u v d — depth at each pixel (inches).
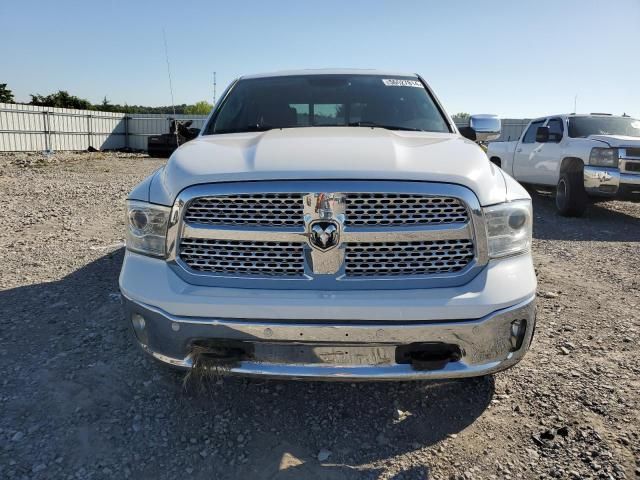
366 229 88.4
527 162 408.2
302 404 109.7
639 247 255.9
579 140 341.1
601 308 165.0
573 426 101.2
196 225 91.3
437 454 94.3
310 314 86.9
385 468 90.7
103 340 135.3
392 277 89.4
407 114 144.3
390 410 107.8
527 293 92.6
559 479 87.4
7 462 90.4
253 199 89.4
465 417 105.2
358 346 88.4
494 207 91.5
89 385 114.6
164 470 89.7
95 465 90.5
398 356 89.4
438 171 89.9
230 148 104.7
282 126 140.6
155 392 112.8
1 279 183.6
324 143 101.6
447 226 89.4
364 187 87.7
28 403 107.5
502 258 93.3
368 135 112.0
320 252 88.3
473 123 162.2
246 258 90.6
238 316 88.4
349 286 88.8
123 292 97.0
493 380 118.5
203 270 92.0
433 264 90.2
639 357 130.3
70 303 160.1
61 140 1136.2
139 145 1338.6
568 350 133.9
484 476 88.5
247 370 91.4
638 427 100.7
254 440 98.0
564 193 344.2
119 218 301.0
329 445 96.8
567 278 197.8
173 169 98.1
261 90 154.3
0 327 142.6
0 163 709.3
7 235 253.8
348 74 161.6
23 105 1037.2
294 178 88.1
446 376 90.4
